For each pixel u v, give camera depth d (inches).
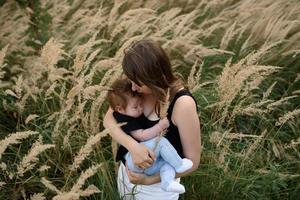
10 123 182.7
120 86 113.9
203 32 227.1
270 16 246.1
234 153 161.8
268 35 239.9
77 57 159.6
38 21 213.6
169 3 276.4
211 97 187.3
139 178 116.8
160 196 122.8
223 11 255.9
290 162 171.9
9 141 122.3
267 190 161.8
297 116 197.8
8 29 219.3
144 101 113.9
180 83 111.0
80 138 159.9
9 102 189.3
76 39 220.4
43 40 213.9
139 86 108.4
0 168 156.5
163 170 113.0
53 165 159.8
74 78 161.9
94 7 267.7
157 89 105.8
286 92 209.9
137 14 234.8
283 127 196.9
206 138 167.2
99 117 173.6
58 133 152.8
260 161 171.5
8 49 211.3
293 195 162.2
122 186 132.4
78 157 125.3
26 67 201.5
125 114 114.8
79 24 240.4
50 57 159.5
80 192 116.0
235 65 156.6
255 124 194.5
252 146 155.7
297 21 226.7
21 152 166.7
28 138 170.6
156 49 105.4
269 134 185.9
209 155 158.7
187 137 110.5
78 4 258.5
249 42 239.8
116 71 156.1
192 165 113.6
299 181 167.9
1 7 229.8
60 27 238.5
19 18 229.8
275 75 226.1
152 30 245.0
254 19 253.4
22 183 147.1
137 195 126.5
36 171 147.9
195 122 109.0
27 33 227.3
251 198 156.8
